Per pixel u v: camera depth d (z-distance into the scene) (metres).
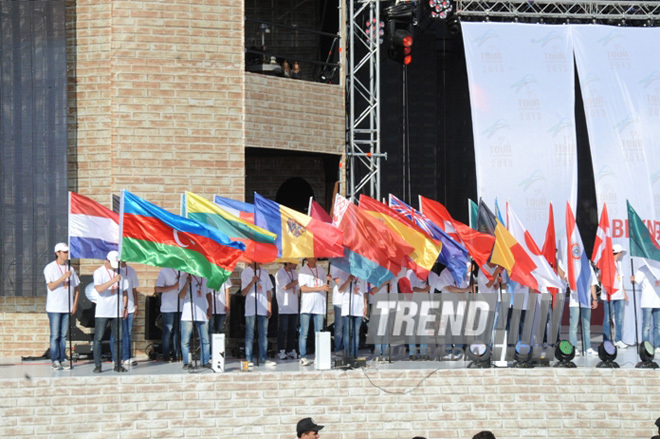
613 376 17.62
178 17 20.41
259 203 18.03
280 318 19.08
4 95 20.11
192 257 17.00
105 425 16.20
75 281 17.58
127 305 17.47
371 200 19.03
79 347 18.80
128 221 16.88
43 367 17.75
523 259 18.62
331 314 23.20
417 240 18.88
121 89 20.12
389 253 18.30
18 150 20.06
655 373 17.69
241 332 19.67
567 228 19.83
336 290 18.88
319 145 22.50
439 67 28.58
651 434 17.45
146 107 20.20
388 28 23.98
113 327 17.67
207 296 17.92
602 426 17.42
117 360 16.95
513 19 26.78
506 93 23.64
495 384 17.39
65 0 20.33
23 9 20.17
